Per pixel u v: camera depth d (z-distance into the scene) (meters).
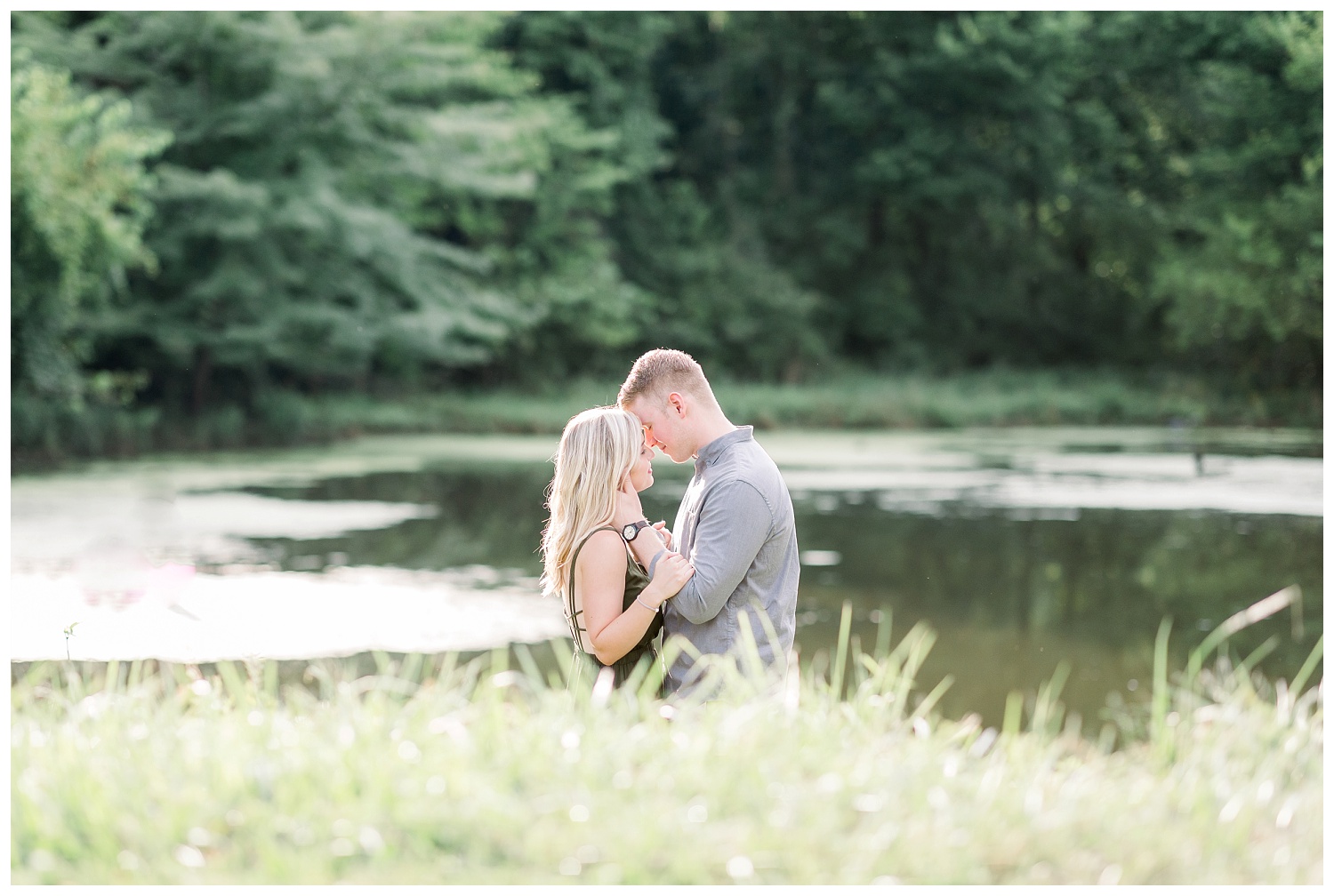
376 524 10.67
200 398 21.80
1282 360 26.94
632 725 2.60
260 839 2.07
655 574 2.77
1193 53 30.03
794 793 2.23
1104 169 32.94
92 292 15.91
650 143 30.47
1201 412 26.89
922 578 8.40
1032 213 34.03
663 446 2.99
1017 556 9.29
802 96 34.22
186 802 2.20
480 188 23.02
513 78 25.19
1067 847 2.15
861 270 34.69
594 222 29.00
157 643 5.23
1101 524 10.84
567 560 2.86
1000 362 33.09
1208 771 2.61
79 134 14.31
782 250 34.06
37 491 12.71
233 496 12.73
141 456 18.22
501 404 26.33
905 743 2.69
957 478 14.93
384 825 2.11
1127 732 4.81
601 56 29.89
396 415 24.67
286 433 21.44
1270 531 10.44
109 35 20.55
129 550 8.52
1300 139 23.89
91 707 2.94
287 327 21.58
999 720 5.11
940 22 31.61
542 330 28.42
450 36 23.41
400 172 21.98
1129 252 33.06
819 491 13.56
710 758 2.35
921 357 33.22
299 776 2.26
